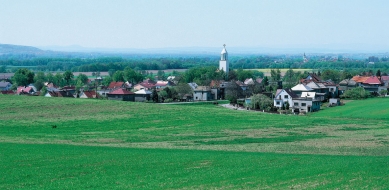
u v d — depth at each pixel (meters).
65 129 84.06
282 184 43.22
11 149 61.03
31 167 50.78
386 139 75.44
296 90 166.12
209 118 100.88
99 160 54.84
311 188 41.69
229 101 176.38
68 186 42.91
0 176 46.56
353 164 52.12
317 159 55.69
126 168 50.62
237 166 51.62
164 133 81.56
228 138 76.56
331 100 155.12
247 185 42.94
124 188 42.16
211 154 59.31
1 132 78.50
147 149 63.78
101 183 44.00
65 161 54.12
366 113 121.62
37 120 92.69
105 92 198.50
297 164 52.56
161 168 50.66
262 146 68.25
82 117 98.12
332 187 42.00
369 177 45.69
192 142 72.31
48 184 43.69
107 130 84.12
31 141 69.38
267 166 51.56
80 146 65.44
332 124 94.81
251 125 92.12
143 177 46.44
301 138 76.75
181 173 48.12
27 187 42.53
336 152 62.91
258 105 150.25
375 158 56.53
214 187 42.31
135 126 89.19
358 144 70.19
